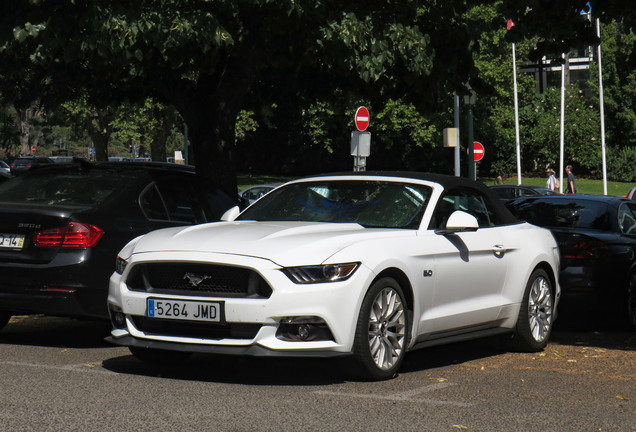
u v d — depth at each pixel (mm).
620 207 12594
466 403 6742
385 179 8977
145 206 10016
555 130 70188
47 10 11250
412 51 12789
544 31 13352
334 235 7668
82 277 9180
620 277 11961
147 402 6551
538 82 80500
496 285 9234
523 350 9820
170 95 14938
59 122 54188
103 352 9312
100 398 6680
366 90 15586
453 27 14219
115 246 9469
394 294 7723
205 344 7332
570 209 12555
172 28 10945
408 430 5812
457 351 9789
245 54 14508
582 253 11852
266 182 62656
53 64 13922
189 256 7395
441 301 8383
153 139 55625
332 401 6695
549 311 10086
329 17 12070
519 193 33125
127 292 7680
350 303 7289
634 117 69812
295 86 15930
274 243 7418
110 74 12672
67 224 9250
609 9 13234
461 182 9289
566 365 8961
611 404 6879
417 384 7543
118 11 10859
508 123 69375
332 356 7246
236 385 7332
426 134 60375
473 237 8922
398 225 8391
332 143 67062
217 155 14875
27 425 5758
